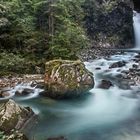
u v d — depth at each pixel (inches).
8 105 411.5
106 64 918.4
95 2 1382.9
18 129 392.8
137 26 1540.4
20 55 772.0
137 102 559.5
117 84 679.1
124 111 510.3
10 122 390.0
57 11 821.9
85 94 597.3
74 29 820.0
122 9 1439.5
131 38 1476.4
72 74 573.0
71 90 562.3
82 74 584.7
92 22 1369.3
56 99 566.6
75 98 578.6
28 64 745.0
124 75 759.1
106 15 1403.8
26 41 797.2
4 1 866.8
